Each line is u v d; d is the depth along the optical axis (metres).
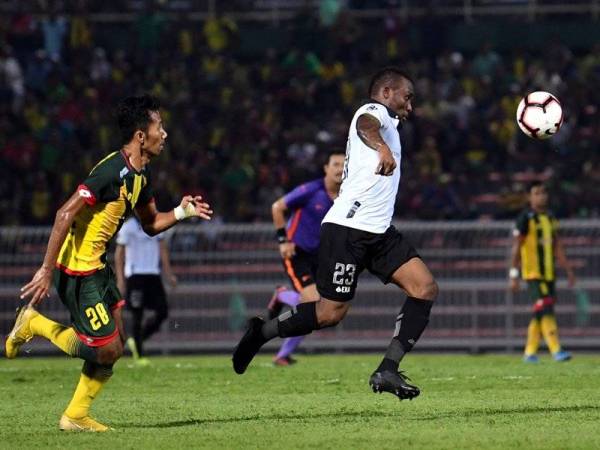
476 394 26.92
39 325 20.70
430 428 19.91
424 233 53.88
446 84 74.12
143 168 20.72
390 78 21.75
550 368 37.00
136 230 42.47
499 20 80.31
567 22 79.94
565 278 53.47
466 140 70.81
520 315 53.56
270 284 53.97
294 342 40.22
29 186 66.06
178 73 74.62
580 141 70.25
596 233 53.41
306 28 78.12
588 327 53.44
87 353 20.16
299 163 68.69
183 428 20.45
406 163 68.75
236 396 27.53
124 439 18.97
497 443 17.89
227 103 72.94
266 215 64.31
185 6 82.81
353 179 21.48
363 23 79.56
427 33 78.62
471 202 65.75
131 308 42.50
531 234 42.06
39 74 74.56
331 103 74.56
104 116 71.31
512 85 75.31
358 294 54.19
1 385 31.97
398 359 21.00
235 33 78.62
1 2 79.81
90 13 80.00
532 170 68.81
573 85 73.75
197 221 59.72
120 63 75.31
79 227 20.11
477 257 53.69
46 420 22.34
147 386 31.08
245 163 68.00
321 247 21.70
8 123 69.69
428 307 21.33
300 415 22.59
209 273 54.16
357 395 27.23
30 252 53.69
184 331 54.16
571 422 20.64
